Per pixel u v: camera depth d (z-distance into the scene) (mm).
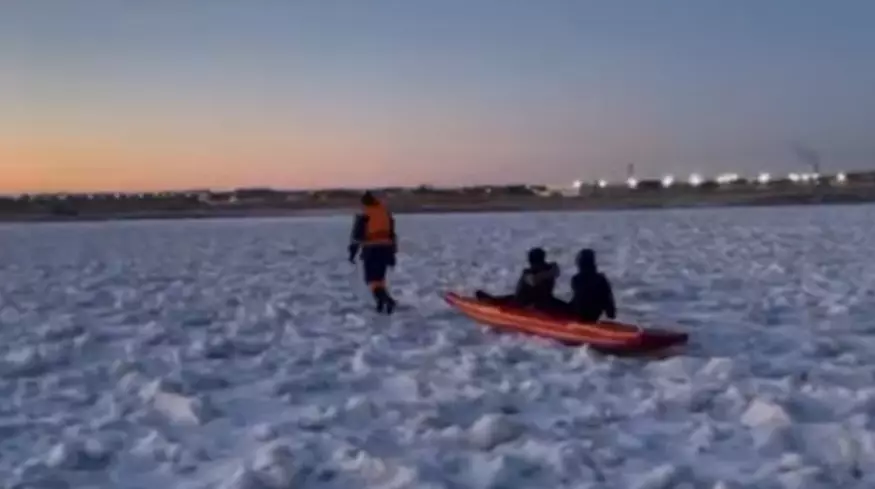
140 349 11219
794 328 11773
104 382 9469
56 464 6516
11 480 6172
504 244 28594
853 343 10602
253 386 9102
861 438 6480
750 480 5820
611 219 46750
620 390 8516
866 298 14305
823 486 5695
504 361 9914
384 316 13422
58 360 10609
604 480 5922
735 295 15195
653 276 18109
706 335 11281
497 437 6906
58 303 15953
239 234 39719
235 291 17234
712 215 48750
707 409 7719
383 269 13672
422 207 89938
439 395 8383
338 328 12547
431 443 6871
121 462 6598
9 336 12445
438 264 21688
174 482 6156
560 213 61125
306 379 9234
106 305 15758
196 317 13836
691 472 6016
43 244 34219
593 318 10688
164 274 21062
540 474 6086
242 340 11672
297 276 19938
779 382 8477
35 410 8312
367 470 6117
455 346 10828
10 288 18406
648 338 9578
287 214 83438
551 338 10664
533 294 11367
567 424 7359
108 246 32531
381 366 9891
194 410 7844
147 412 7922
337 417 7664
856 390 8289
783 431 6695
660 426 7242
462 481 6004
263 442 6977
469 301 12211
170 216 82250
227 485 5828
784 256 21828
